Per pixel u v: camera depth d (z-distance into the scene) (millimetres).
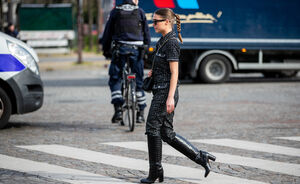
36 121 13516
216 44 24734
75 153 9344
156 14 7168
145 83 7375
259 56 25766
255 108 15805
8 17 43969
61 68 38281
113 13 12328
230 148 9836
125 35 12227
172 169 8156
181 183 7340
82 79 29047
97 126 12664
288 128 12211
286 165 8445
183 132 11680
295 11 26078
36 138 10945
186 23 24234
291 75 28453
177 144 7242
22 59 11992
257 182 7391
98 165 8414
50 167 8234
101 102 17719
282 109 15562
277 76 28797
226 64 25062
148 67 23109
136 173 7902
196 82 25875
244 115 14359
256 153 9383
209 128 12211
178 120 13484
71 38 59312
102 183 7277
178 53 7090
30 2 69562
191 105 16578
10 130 12062
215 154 9289
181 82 26203
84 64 40969
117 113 12359
